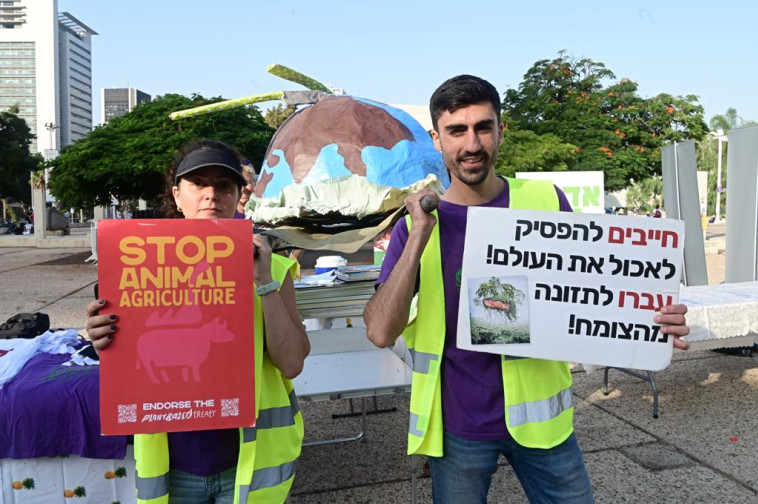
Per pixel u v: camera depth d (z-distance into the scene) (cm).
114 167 1494
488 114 170
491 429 173
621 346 175
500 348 173
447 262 181
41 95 15600
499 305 174
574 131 1697
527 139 1522
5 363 291
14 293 1016
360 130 284
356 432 400
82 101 18362
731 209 651
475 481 178
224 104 340
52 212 3009
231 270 164
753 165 618
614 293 175
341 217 271
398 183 274
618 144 1692
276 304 168
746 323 406
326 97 317
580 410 427
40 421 259
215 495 170
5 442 258
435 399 178
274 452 173
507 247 175
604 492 309
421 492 315
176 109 1573
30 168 4403
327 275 351
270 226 280
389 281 169
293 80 350
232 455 170
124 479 269
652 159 1702
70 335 346
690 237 686
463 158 173
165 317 161
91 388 265
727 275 660
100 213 2744
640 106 1741
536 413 175
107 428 159
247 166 320
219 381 163
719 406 427
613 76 1806
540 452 177
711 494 304
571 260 175
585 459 347
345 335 379
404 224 186
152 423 160
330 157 277
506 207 187
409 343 191
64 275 1316
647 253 175
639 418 408
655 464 338
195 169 170
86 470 267
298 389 272
